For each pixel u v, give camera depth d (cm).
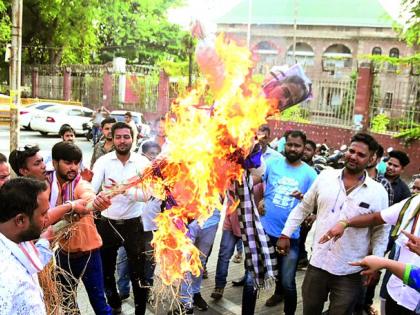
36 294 201
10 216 203
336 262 345
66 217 316
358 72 1505
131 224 412
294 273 420
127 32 3350
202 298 466
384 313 336
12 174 361
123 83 2397
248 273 403
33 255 213
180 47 3369
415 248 269
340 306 345
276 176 446
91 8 2709
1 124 2038
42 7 2555
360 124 1499
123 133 417
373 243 347
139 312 417
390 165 493
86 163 1280
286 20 3272
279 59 1010
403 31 1571
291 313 425
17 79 1059
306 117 1659
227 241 486
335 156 1102
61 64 2920
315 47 3425
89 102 2584
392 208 325
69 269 346
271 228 437
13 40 1039
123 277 472
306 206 377
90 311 436
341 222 333
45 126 1855
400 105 1430
